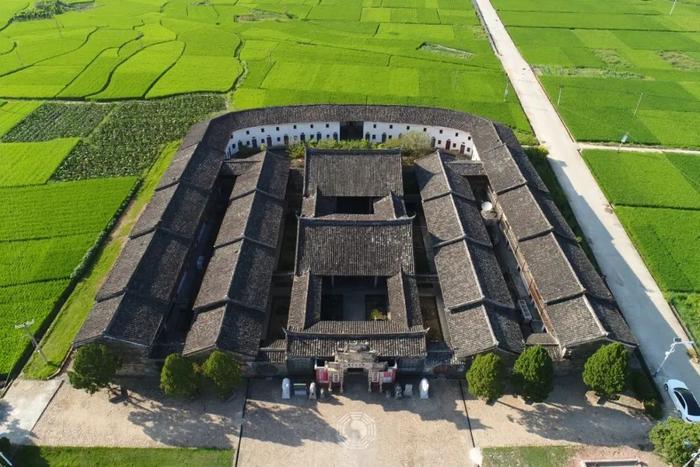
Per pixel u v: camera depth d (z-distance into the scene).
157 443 45.72
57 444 45.44
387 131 89.38
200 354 48.50
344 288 61.12
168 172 72.12
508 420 48.09
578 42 141.00
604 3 173.88
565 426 47.56
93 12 161.12
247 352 48.72
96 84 112.44
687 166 85.50
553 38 143.62
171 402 49.19
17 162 84.69
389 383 50.56
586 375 47.25
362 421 47.78
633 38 144.25
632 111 103.94
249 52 131.88
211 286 54.59
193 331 50.78
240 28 148.38
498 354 48.84
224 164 74.81
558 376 52.09
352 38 141.75
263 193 67.06
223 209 74.00
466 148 87.50
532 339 51.56
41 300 59.28
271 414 48.28
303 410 48.72
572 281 53.56
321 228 58.62
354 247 57.88
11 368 51.59
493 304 52.19
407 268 56.97
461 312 52.31
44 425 46.97
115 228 71.00
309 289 54.59
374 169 70.62
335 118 87.62
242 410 48.56
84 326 50.03
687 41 142.25
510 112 103.12
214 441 45.97
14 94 108.00
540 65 126.44
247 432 46.75
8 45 134.62
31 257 65.25
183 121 98.25
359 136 92.12
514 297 60.25
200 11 162.62
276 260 65.31
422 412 48.62
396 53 132.12
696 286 62.19
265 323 57.44
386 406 49.16
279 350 49.91
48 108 103.12
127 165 84.56
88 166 84.12
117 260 57.84
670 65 127.44
